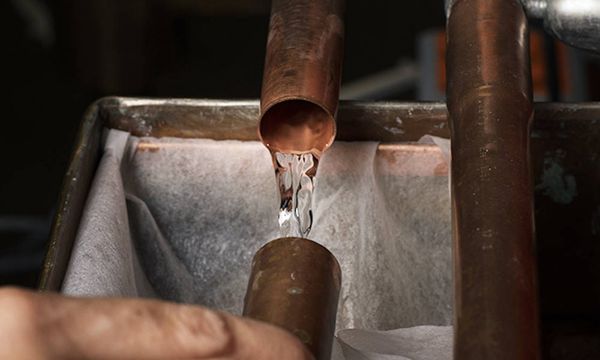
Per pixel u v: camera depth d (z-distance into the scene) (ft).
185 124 2.64
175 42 6.34
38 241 5.75
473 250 1.97
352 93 5.94
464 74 2.27
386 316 2.66
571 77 4.08
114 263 2.39
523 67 2.28
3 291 1.51
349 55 6.95
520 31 2.35
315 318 1.92
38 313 1.49
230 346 1.58
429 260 2.69
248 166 2.66
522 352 1.82
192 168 2.66
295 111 2.27
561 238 2.70
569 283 2.73
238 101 2.62
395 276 2.68
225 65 6.85
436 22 7.10
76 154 2.49
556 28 2.38
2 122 6.56
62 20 5.75
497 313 1.86
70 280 2.32
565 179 2.64
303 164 2.29
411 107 2.61
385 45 6.98
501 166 2.10
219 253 2.69
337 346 2.34
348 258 2.67
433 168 2.65
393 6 7.22
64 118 6.59
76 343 1.50
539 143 2.61
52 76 6.81
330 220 2.66
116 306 1.53
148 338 1.52
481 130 2.16
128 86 5.90
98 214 2.46
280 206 2.32
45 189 6.18
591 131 2.59
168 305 1.56
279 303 1.93
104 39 5.69
